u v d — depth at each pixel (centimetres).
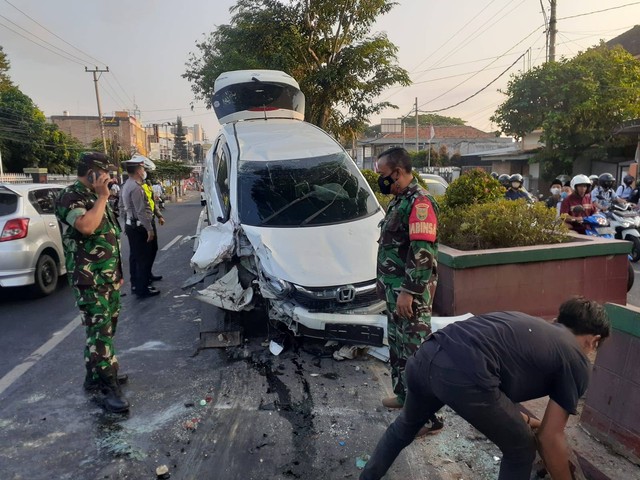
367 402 379
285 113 741
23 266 628
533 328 214
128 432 341
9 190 647
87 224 335
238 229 500
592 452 293
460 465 302
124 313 609
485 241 543
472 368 205
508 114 1911
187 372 435
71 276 360
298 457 312
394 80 1302
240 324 511
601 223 678
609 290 535
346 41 1303
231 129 678
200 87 1986
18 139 3155
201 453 317
